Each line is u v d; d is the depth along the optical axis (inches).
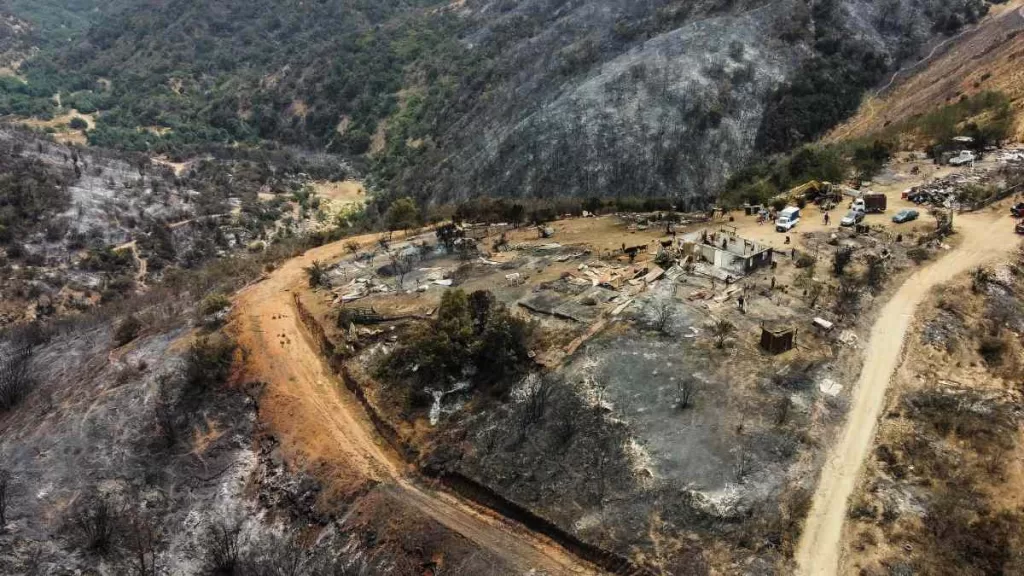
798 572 1171.3
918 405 1541.6
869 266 2150.6
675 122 4872.0
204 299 2514.8
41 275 3668.8
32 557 1485.0
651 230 2760.8
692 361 1707.7
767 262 2224.4
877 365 1684.3
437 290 2255.2
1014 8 5078.7
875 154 3326.8
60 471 1718.8
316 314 2187.5
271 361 1969.7
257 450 1727.4
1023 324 1865.2
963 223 2465.6
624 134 4884.4
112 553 1494.8
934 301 1959.9
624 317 1931.6
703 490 1330.0
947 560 1175.6
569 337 1846.7
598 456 1440.7
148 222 4507.9
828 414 1517.0
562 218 3122.5
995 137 3193.9
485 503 1408.7
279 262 2920.8
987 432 1448.1
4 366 2301.9
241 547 1487.5
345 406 1784.0
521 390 1658.5
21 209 4087.1
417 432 1609.3
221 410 1846.7
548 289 2155.5
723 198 3395.7
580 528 1286.9
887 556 1188.5
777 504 1294.3
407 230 3198.8
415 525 1375.5
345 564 1363.2
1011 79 3678.6
